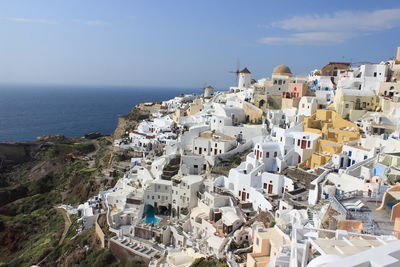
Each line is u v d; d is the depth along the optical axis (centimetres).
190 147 9788
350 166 6119
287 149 7650
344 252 2183
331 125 8019
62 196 12500
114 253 6969
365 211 4059
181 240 6725
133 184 9150
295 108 9712
